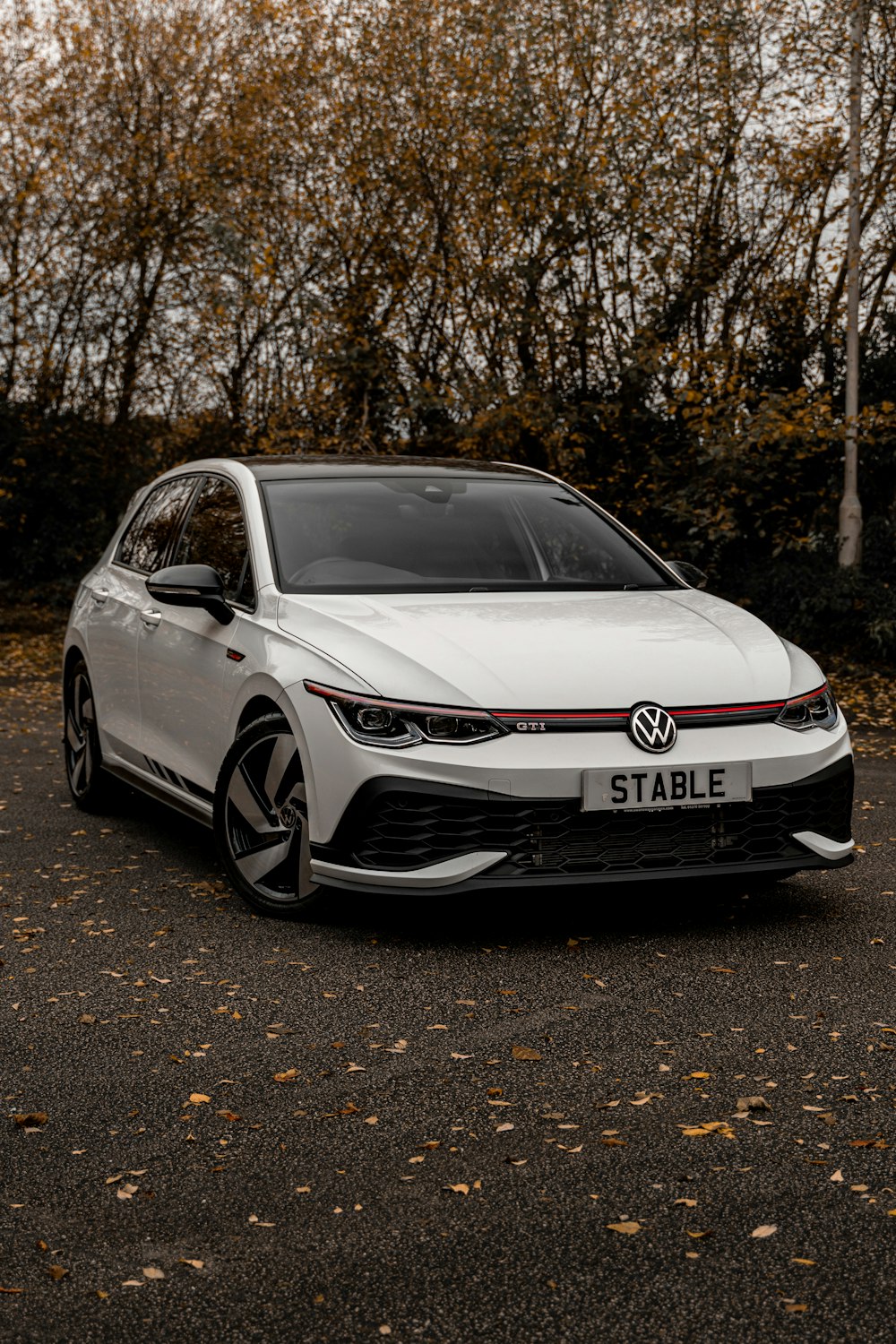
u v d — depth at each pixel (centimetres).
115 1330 219
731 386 1478
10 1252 245
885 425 1490
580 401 1656
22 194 1930
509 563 527
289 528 525
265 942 442
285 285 1798
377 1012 374
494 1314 222
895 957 420
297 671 446
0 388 2106
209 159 1994
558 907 480
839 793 451
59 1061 342
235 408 2028
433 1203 262
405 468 593
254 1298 228
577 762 412
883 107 1570
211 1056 343
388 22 1677
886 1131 292
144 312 2058
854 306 1500
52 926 467
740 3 1498
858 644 1502
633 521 1670
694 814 425
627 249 1568
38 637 1909
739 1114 303
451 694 417
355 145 1734
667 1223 252
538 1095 315
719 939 440
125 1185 272
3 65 1973
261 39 1970
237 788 479
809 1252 240
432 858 417
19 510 2134
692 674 436
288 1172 277
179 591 498
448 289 1630
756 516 1639
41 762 858
